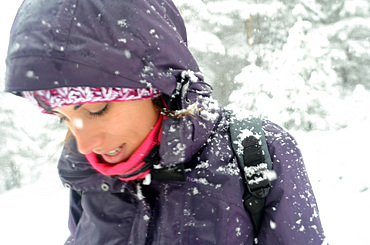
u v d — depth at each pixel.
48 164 12.54
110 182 0.90
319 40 9.52
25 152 12.66
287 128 9.91
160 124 0.82
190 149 0.85
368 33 11.04
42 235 5.94
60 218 6.73
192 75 0.79
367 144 7.02
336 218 4.31
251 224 0.89
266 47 11.18
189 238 0.83
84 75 0.63
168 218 0.85
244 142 0.90
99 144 0.72
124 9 0.68
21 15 0.67
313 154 7.47
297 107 9.39
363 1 10.82
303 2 10.34
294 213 0.85
